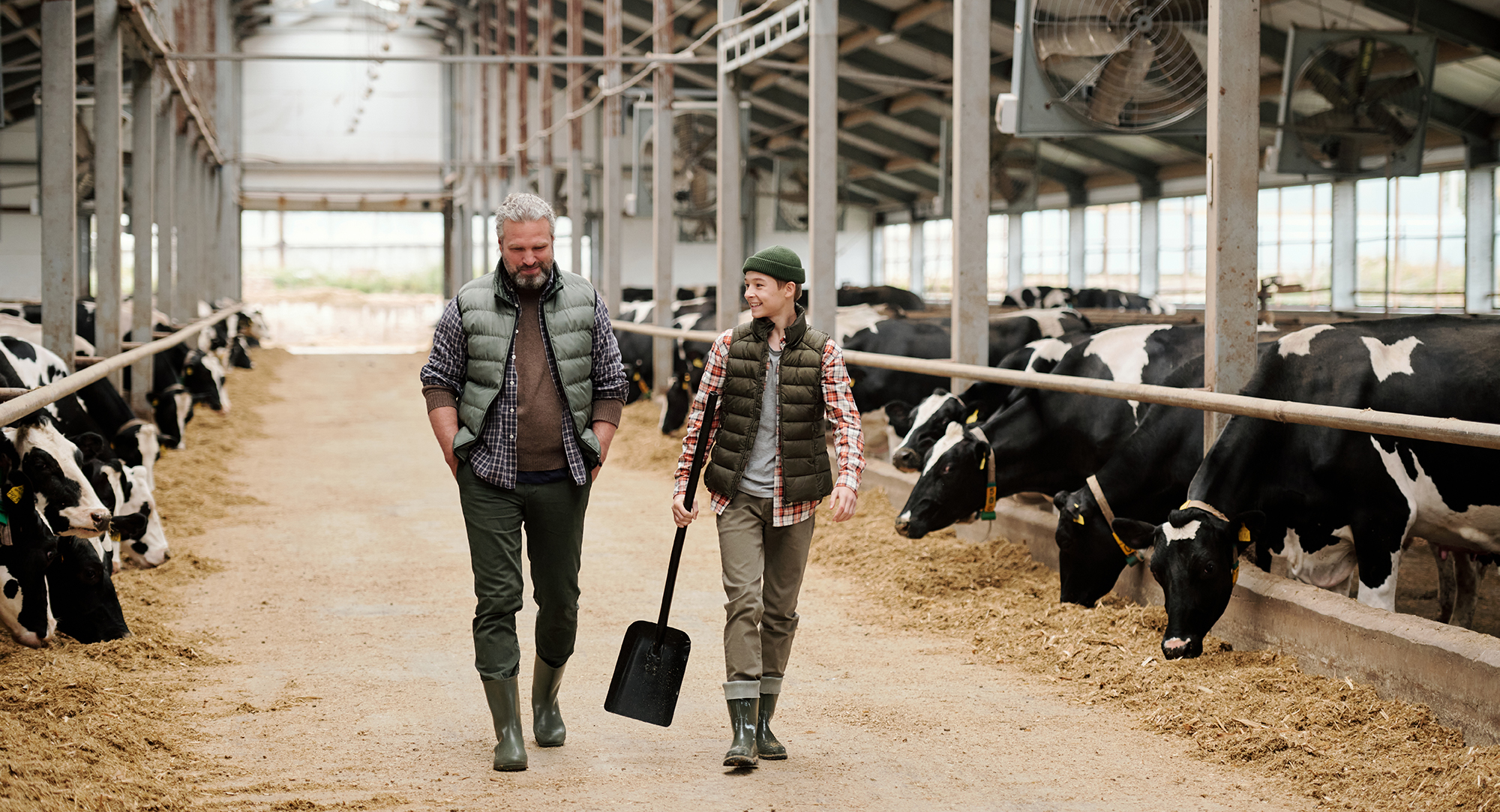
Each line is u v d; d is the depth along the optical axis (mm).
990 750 4320
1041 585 6750
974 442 6988
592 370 4184
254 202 37000
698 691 5059
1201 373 6898
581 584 7035
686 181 19922
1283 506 5617
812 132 10531
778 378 4094
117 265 10383
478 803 3756
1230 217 6035
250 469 11781
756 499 4078
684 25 29141
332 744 4320
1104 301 22938
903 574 7043
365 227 46594
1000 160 22391
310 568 7426
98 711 4469
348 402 18719
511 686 4062
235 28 35969
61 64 8789
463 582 7102
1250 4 5988
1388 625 4598
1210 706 4625
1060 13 8273
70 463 5398
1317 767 4035
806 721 4648
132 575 6828
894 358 8430
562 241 37844
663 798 3816
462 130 37406
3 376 6773
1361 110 12258
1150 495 6469
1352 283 22453
